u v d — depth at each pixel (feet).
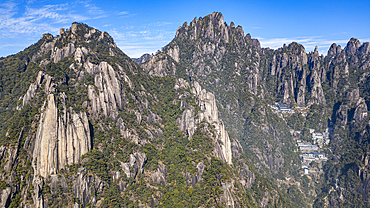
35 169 530.27
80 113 618.03
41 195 510.17
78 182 544.62
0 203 485.15
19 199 504.02
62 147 556.10
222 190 625.00
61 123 562.25
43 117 554.46
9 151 531.91
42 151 533.55
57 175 534.78
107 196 562.25
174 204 611.06
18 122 568.82
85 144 593.42
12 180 510.58
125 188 607.37
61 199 522.88
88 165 572.51
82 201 538.06
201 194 642.63
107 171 599.16
